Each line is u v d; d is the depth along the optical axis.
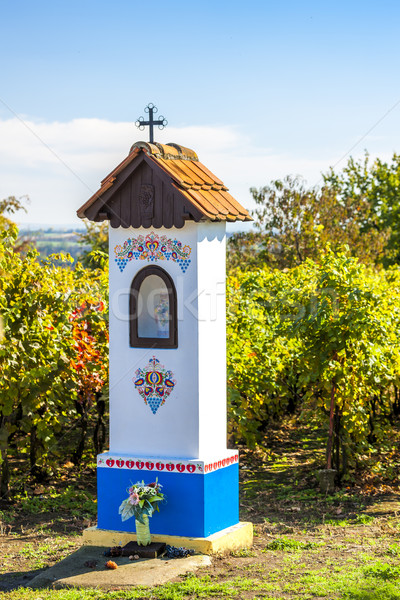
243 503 9.78
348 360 10.42
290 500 9.85
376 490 10.24
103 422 12.41
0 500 9.80
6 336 9.74
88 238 29.42
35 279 10.40
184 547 7.23
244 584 6.32
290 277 13.79
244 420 11.91
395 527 8.37
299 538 8.00
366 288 10.16
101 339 11.79
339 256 10.70
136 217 7.53
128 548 7.17
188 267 7.38
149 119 7.64
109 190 7.56
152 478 7.43
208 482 7.33
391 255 34.66
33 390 10.27
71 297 11.12
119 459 7.55
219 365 7.80
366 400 11.20
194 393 7.38
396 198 37.62
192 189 7.54
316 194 25.55
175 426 7.45
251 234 25.44
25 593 6.31
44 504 9.70
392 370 11.10
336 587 6.20
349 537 7.98
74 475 11.24
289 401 15.77
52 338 10.34
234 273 18.97
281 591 6.17
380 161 38.09
